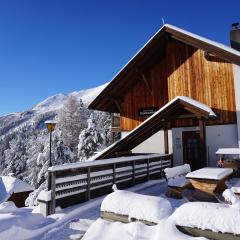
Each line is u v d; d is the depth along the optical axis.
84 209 8.14
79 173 8.62
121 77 18.17
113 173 10.16
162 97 18.23
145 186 11.45
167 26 16.59
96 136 38.78
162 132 17.48
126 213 5.25
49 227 6.68
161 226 4.55
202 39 15.46
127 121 19.33
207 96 15.96
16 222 6.23
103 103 19.56
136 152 18.28
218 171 8.69
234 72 15.20
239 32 17.78
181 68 17.02
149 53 17.53
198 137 16.30
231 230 4.15
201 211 4.52
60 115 55.62
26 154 51.16
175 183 8.90
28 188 21.84
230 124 15.14
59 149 35.69
